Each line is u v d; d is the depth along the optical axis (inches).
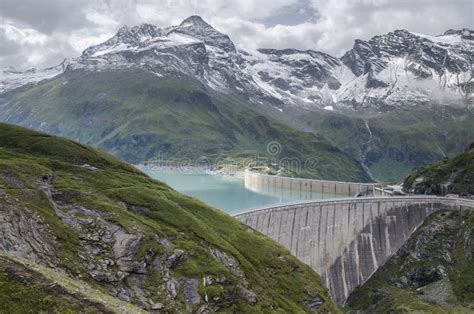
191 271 3937.0
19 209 3417.8
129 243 3779.5
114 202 4581.7
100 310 2309.3
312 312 4911.4
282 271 5280.5
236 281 4160.9
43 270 2486.5
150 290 3548.2
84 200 4217.5
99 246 3659.0
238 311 3932.1
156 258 3853.3
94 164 6146.7
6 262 2378.2
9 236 3115.2
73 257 3366.1
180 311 3518.7
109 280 3373.5
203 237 4603.8
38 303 2171.5
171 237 4281.5
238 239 5388.8
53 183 4370.1
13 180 3941.9
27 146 5989.2
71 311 2198.6
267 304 4237.2
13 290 2176.4
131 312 2422.5
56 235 3459.6
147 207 4734.3
